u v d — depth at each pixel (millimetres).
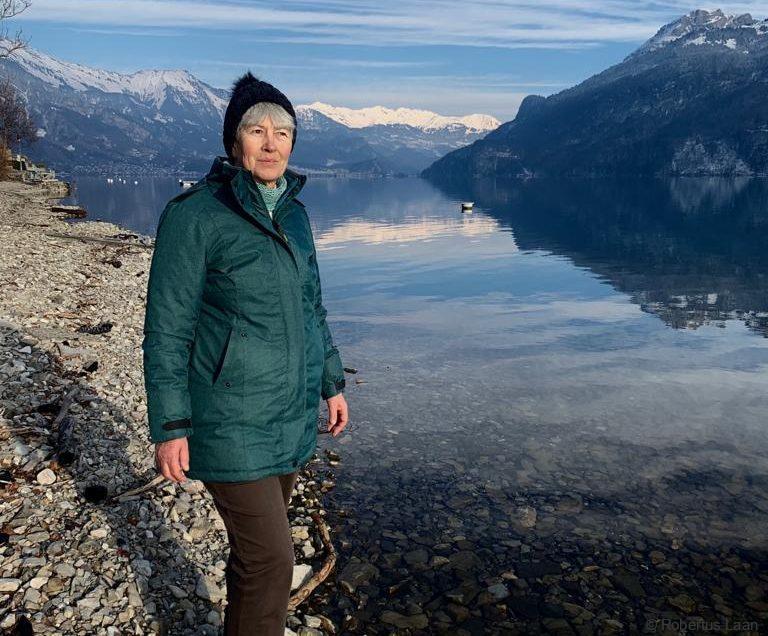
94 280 13977
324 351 3418
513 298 18688
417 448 7477
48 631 3514
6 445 5453
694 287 20969
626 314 16266
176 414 2635
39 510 4645
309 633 4211
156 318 2680
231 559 2920
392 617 4508
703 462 7156
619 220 55969
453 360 11461
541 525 5801
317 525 5668
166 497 5285
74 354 8398
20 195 42875
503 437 7840
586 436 7898
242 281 2711
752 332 14039
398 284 21375
